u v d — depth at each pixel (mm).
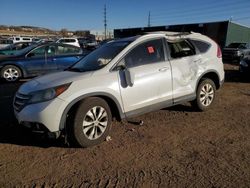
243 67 10562
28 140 4699
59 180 3494
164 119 5742
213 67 6133
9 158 4074
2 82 10547
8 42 31469
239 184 3332
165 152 4207
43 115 4051
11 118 5887
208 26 31891
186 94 5641
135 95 4805
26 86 4594
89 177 3551
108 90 4480
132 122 5574
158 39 5312
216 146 4402
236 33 31922
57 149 4348
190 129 5160
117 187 3330
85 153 4203
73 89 4211
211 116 5914
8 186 3375
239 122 5527
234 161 3893
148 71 4961
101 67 4656
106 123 4543
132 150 4289
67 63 10930
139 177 3527
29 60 10586
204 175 3541
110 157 4066
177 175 3555
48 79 4574
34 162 3945
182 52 5652
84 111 4250
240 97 7672
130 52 4883
